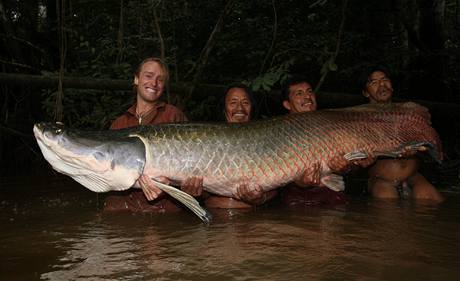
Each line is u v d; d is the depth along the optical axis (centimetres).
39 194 255
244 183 184
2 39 488
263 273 115
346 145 194
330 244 141
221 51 414
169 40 410
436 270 117
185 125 181
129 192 207
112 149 172
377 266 120
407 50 490
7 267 122
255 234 154
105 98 385
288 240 146
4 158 452
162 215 192
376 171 242
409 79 523
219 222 175
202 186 184
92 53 402
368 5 491
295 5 449
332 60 346
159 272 117
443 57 526
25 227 170
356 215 186
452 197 235
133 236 154
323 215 187
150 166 175
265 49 414
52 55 516
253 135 184
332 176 197
